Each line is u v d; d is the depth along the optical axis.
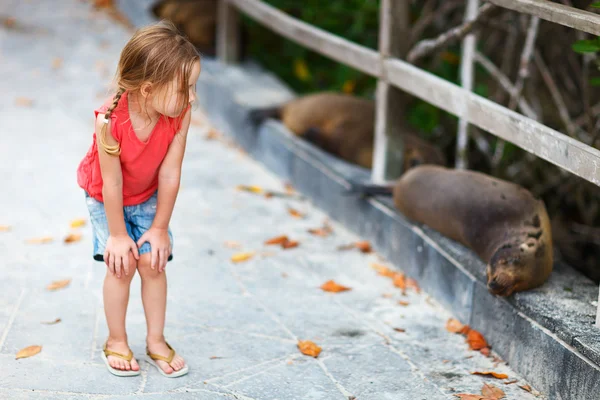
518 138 3.46
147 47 2.69
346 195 4.98
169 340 3.51
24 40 9.12
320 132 5.45
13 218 4.79
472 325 3.73
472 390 3.22
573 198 5.88
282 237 4.72
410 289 4.20
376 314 3.89
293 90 8.18
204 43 7.90
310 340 3.58
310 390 3.17
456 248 3.88
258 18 6.43
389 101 4.72
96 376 3.17
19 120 6.69
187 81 2.72
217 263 4.37
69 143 6.24
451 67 6.40
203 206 5.24
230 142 6.73
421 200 4.10
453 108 3.97
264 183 5.80
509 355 3.44
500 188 3.80
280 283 4.18
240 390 3.14
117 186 2.90
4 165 5.66
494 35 5.97
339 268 4.43
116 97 2.76
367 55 4.78
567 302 3.33
